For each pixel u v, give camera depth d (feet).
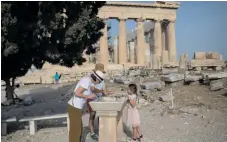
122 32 211.82
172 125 40.73
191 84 67.77
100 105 27.50
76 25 40.19
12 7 34.17
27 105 70.85
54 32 39.42
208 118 43.01
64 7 39.34
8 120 39.04
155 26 222.89
